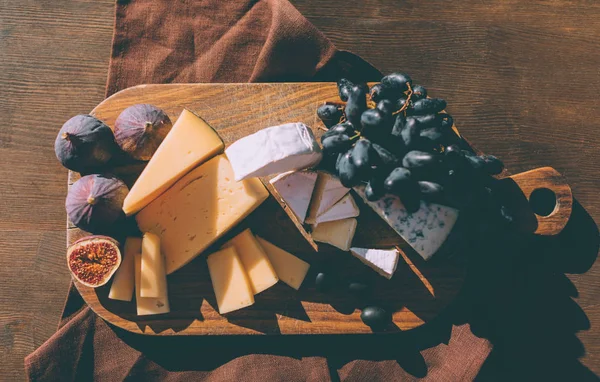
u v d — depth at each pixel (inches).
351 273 24.5
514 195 24.7
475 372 24.6
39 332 25.9
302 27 25.2
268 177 24.7
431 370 25.1
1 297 25.9
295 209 23.9
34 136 26.3
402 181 21.7
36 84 26.5
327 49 25.3
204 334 24.2
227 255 24.0
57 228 26.1
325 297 24.4
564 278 26.3
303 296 24.4
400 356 25.3
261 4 26.0
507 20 27.0
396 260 24.0
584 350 26.1
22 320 25.9
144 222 24.2
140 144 23.5
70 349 24.8
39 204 26.2
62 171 26.2
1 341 25.9
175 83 25.7
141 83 25.9
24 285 26.0
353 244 24.6
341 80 24.0
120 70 25.8
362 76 25.7
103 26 26.8
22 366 25.9
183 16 26.0
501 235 24.8
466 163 22.6
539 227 24.5
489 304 26.0
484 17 26.9
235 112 24.9
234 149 23.0
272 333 24.3
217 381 24.9
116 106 24.7
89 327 25.0
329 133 22.9
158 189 23.6
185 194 24.1
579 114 26.9
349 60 25.6
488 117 26.8
